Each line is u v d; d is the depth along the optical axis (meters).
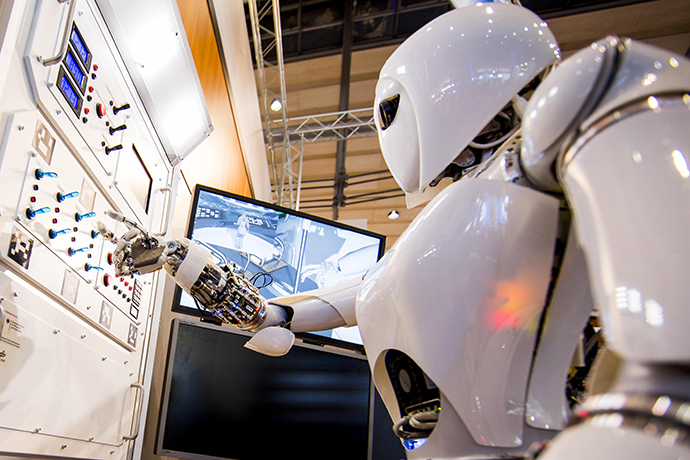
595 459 0.21
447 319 0.52
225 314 0.93
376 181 8.65
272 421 1.77
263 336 0.86
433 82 0.61
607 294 0.25
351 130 7.73
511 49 0.59
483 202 0.53
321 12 6.62
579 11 6.01
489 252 0.51
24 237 0.85
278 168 8.73
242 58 3.44
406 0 6.34
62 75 0.97
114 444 1.39
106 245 1.24
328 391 1.91
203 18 2.47
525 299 0.50
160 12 1.40
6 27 0.78
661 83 0.27
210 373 1.71
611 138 0.27
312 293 0.99
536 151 0.36
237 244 2.23
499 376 0.51
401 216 9.19
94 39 1.16
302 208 9.55
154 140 1.65
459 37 0.62
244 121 3.59
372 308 0.64
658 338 0.22
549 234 0.49
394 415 0.65
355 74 7.30
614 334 0.24
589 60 0.32
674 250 0.23
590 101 0.31
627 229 0.25
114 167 1.29
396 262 0.60
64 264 1.01
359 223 5.93
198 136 1.92
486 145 0.62
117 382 1.39
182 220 2.30
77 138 1.05
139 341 1.58
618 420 0.22
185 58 1.60
